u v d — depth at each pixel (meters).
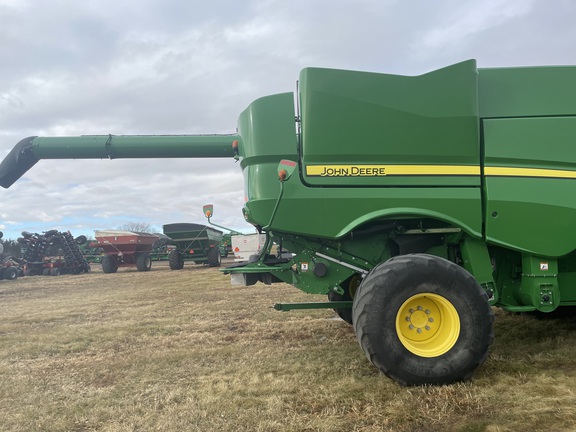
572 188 3.87
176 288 11.11
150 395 3.48
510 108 3.97
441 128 3.81
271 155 3.92
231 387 3.56
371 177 3.81
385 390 3.33
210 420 2.95
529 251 3.83
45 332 6.09
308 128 3.80
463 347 3.38
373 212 3.78
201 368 4.12
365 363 4.04
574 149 3.92
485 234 3.83
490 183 3.83
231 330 5.75
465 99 3.83
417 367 3.33
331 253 4.17
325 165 3.81
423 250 4.18
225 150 5.01
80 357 4.76
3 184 5.06
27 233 22.47
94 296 10.35
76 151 4.94
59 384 3.88
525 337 4.73
